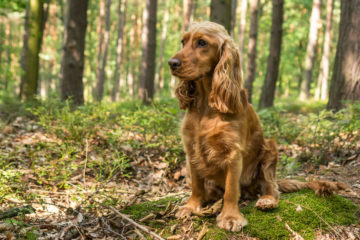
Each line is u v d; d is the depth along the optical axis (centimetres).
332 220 281
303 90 1928
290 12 2138
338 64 708
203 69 272
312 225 275
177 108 552
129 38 3800
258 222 274
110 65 3516
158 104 529
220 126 271
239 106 273
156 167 441
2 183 308
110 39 3562
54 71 3444
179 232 268
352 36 678
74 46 855
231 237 259
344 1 694
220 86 268
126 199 343
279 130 601
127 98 1956
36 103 641
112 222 273
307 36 2372
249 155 307
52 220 288
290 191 331
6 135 516
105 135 485
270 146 320
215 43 274
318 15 1812
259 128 317
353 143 470
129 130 509
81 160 427
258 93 2695
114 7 3550
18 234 252
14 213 266
